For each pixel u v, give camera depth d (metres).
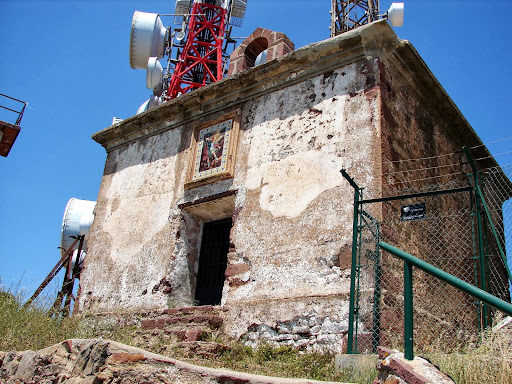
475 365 4.61
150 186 11.69
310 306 7.75
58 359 5.78
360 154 8.31
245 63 13.22
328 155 8.70
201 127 11.16
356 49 9.03
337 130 8.79
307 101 9.48
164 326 9.06
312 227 8.37
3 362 6.77
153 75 18.59
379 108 8.43
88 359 5.32
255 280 8.70
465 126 11.06
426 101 10.09
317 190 8.59
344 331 7.23
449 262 9.36
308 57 9.55
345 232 7.94
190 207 10.55
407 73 9.41
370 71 8.82
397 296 7.39
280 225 8.80
